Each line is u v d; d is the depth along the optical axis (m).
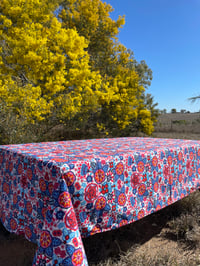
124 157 1.90
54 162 1.54
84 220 1.61
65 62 7.17
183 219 2.70
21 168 1.90
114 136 9.51
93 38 12.46
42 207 1.61
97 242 2.27
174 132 15.80
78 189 1.55
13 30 7.08
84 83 7.39
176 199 2.52
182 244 2.40
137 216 2.01
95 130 9.03
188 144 2.91
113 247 2.25
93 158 1.71
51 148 2.33
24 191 1.85
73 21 12.21
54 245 1.39
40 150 2.17
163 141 3.21
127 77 10.12
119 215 1.85
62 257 1.37
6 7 7.27
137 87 10.34
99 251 2.12
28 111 5.23
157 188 2.26
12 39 6.62
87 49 12.39
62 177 1.47
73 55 6.90
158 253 2.10
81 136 8.41
